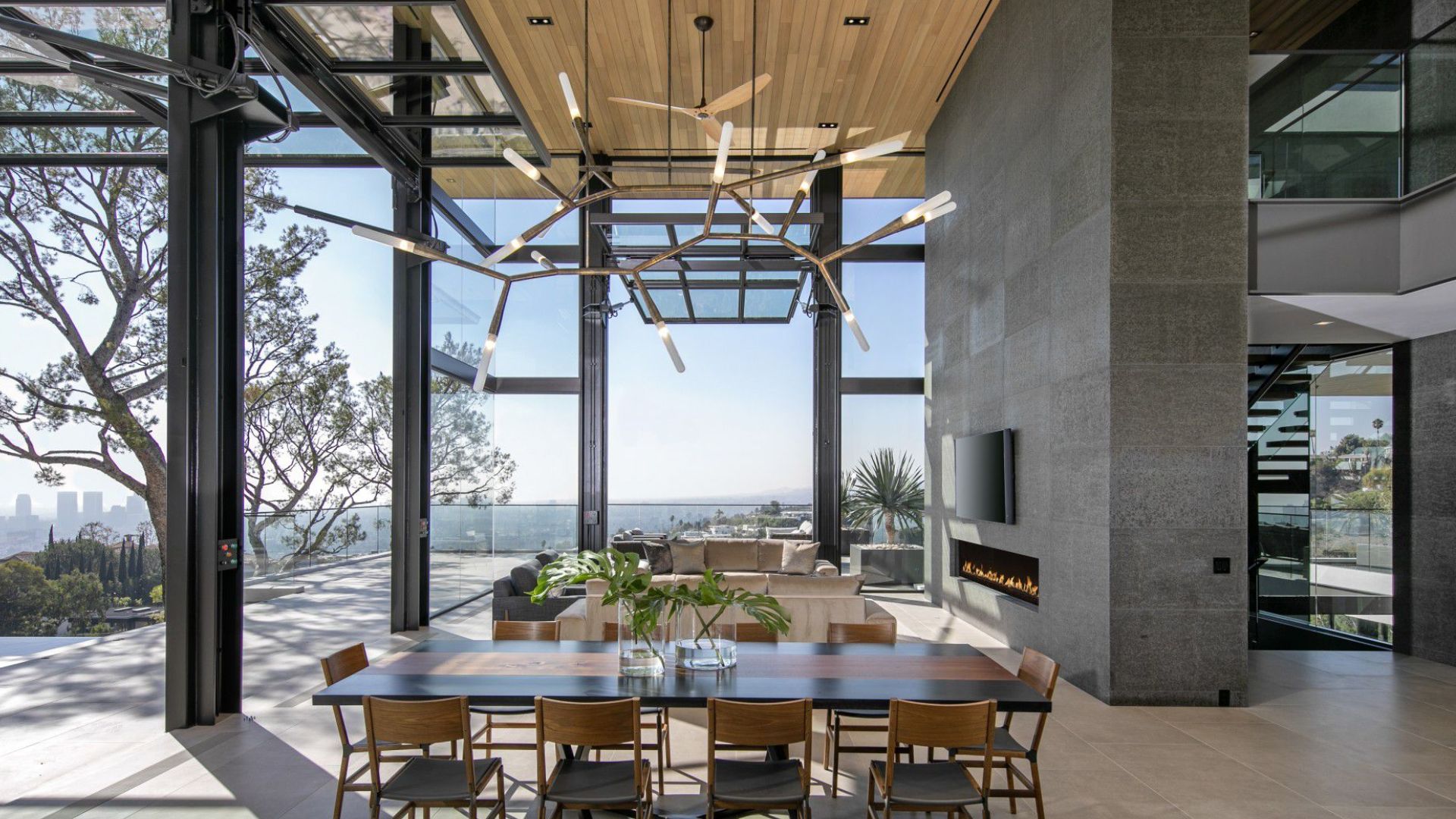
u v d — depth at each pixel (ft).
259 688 17.20
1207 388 15.89
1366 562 23.08
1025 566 21.76
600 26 21.74
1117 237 15.99
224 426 15.31
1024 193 20.66
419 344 23.90
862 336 13.50
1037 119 19.74
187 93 14.42
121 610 32.35
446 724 8.45
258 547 25.12
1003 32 22.09
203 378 14.67
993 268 23.06
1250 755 13.02
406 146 22.02
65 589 31.35
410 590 23.59
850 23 21.95
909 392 31.91
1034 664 10.71
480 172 30.27
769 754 10.36
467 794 8.58
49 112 18.16
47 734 13.97
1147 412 15.89
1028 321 20.35
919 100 27.43
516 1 20.40
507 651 11.30
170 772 12.07
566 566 10.11
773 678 9.93
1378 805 11.02
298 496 30.94
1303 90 17.61
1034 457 19.88
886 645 11.85
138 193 33.14
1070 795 11.32
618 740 8.33
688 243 13.38
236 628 15.23
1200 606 15.81
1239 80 16.06
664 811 9.63
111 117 18.17
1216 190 16.01
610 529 38.50
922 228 32.30
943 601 28.12
